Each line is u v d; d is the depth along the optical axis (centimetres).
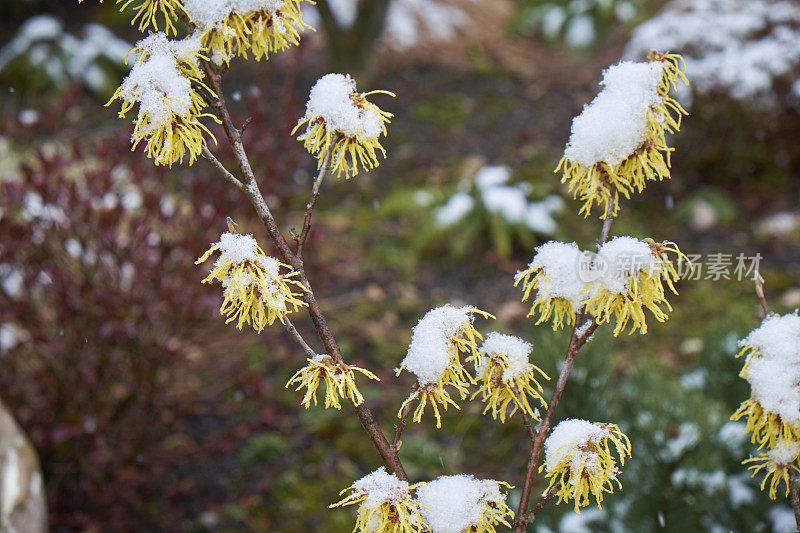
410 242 536
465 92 810
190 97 96
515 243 539
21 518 233
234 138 99
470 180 574
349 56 776
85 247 297
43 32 757
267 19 98
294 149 436
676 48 566
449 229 527
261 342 416
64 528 296
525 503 107
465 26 982
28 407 301
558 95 809
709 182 586
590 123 101
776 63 534
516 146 687
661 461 197
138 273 301
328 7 754
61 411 298
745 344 115
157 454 336
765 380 109
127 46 785
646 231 533
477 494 101
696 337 408
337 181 623
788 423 107
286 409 371
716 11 564
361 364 407
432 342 101
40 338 280
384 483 95
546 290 104
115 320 286
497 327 432
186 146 97
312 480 330
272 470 334
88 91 736
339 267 505
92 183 303
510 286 491
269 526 305
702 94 557
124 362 312
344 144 103
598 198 105
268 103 681
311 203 102
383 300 471
